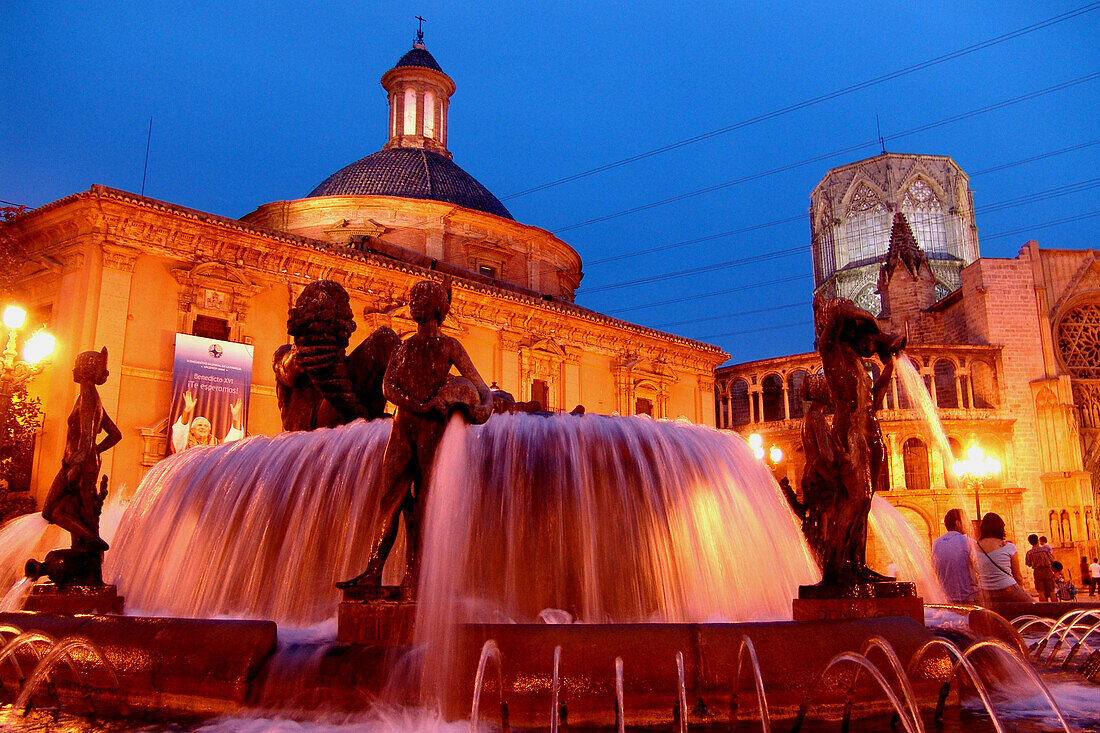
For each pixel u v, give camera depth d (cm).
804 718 430
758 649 434
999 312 4559
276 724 427
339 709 434
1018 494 4228
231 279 2756
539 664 416
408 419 515
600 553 630
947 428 4306
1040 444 4378
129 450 2445
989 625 633
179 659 471
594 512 639
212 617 677
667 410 4262
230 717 445
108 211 2486
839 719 435
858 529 551
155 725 446
